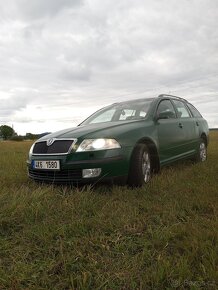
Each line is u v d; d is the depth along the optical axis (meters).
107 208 3.53
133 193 4.15
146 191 4.20
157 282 2.03
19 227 3.11
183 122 6.46
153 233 2.77
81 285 2.04
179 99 7.04
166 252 2.45
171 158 5.77
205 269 2.10
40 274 2.23
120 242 2.69
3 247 2.66
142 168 4.57
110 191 4.29
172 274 2.08
